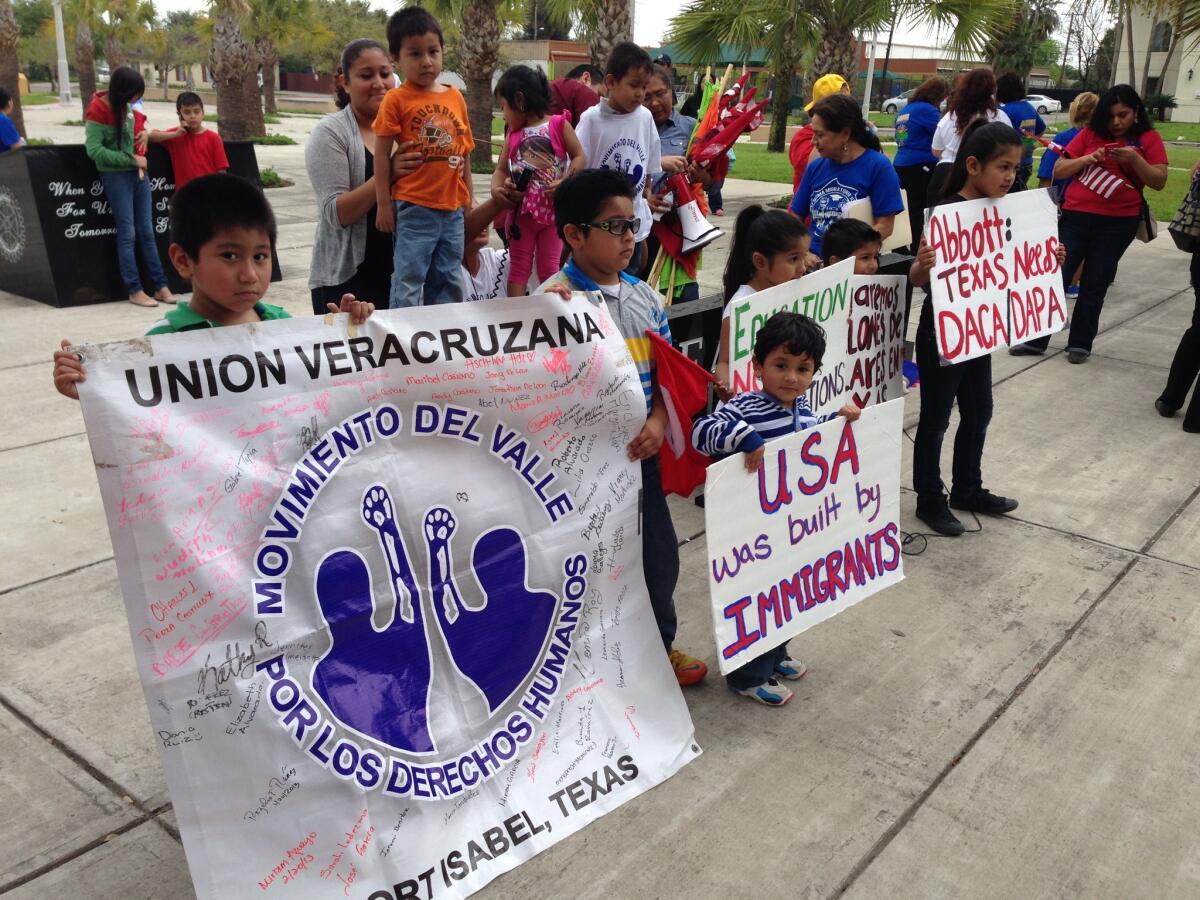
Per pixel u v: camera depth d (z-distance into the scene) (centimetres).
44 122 3234
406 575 256
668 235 571
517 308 272
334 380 242
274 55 4256
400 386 253
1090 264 723
